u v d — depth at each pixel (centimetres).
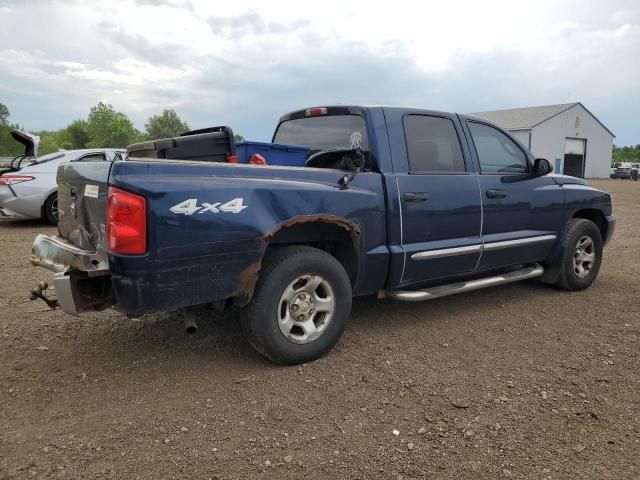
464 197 456
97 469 253
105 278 323
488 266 493
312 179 373
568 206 561
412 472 255
